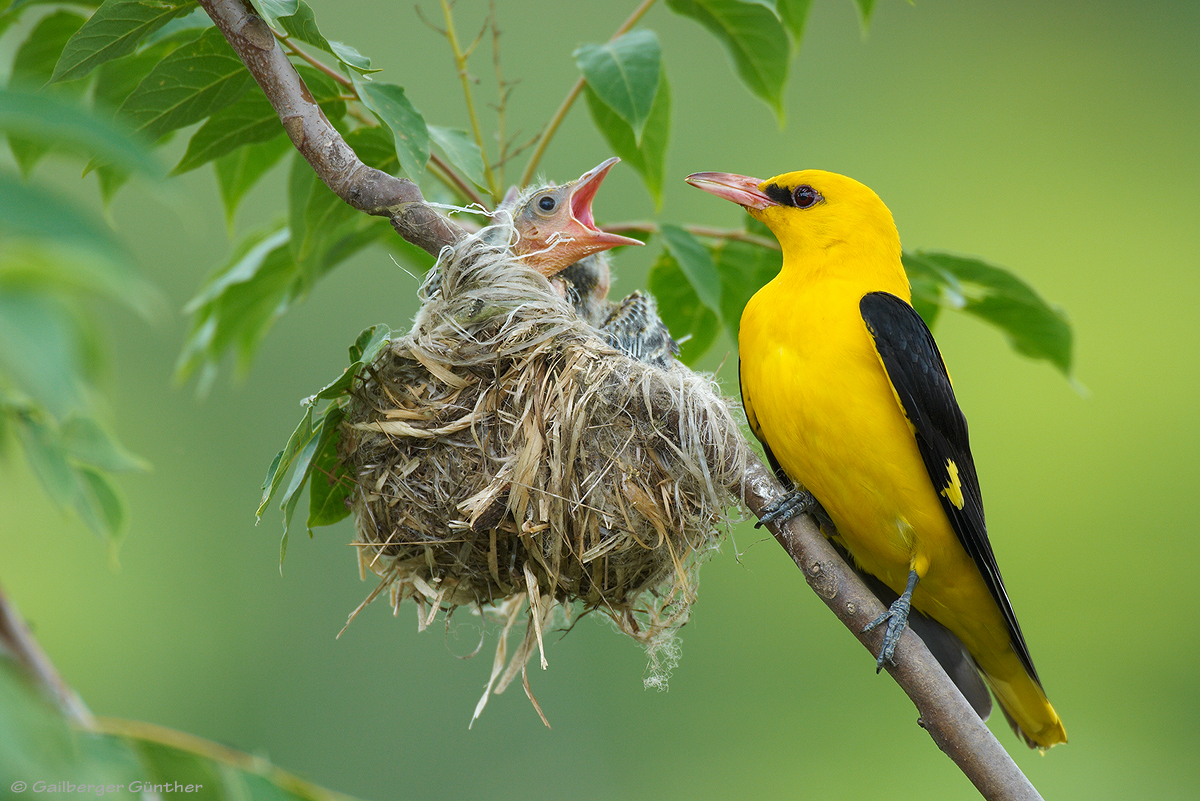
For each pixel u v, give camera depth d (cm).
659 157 953
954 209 2127
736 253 996
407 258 995
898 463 771
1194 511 1856
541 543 703
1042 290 2080
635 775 1630
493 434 711
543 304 743
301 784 379
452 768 1584
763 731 1692
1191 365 1988
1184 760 1672
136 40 656
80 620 1570
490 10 870
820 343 780
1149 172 2139
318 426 708
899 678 692
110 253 250
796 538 727
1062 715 1739
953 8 2220
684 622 758
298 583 1678
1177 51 2197
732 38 944
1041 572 1831
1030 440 1912
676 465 720
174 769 361
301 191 809
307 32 643
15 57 798
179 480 1684
